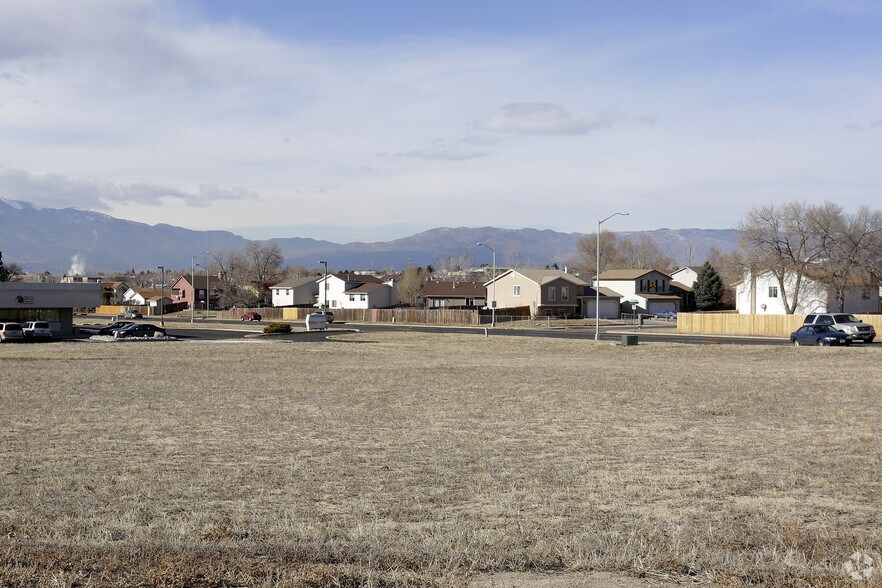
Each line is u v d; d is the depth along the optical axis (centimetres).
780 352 4603
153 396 2658
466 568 831
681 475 1402
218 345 5800
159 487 1307
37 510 1145
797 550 918
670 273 14375
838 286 7538
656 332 7256
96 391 2811
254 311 11906
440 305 12681
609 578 802
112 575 755
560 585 774
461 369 3772
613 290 11850
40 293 7056
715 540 962
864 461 1529
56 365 4009
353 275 14812
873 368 3719
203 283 15662
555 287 10606
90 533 985
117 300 17175
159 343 6094
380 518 1114
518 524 1066
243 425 2012
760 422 2062
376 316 10431
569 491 1281
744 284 8644
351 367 3906
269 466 1490
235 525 1055
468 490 1287
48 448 1686
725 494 1263
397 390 2845
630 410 2295
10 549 832
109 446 1708
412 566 835
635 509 1167
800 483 1340
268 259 17800
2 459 1560
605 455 1599
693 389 2847
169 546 884
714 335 6744
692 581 794
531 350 5222
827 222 7600
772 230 7875
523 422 2064
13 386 2970
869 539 989
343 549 891
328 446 1705
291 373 3556
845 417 2138
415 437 1827
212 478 1373
